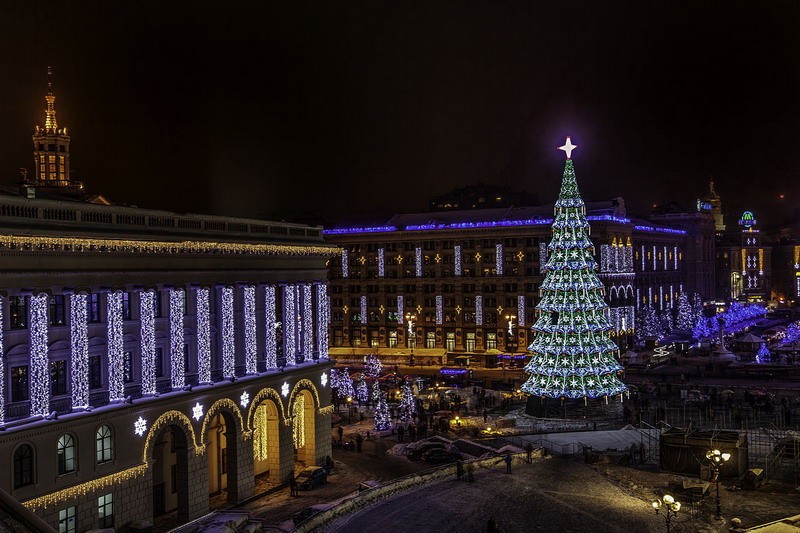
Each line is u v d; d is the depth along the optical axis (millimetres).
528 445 68875
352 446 78312
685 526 47438
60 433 45562
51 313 46719
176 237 55094
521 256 148375
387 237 160875
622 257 159875
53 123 100688
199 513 56000
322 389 71750
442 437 76250
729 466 57438
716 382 115438
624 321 158875
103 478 48000
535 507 52781
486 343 151500
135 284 52000
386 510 53375
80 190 89188
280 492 63375
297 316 70625
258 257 64750
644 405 92312
